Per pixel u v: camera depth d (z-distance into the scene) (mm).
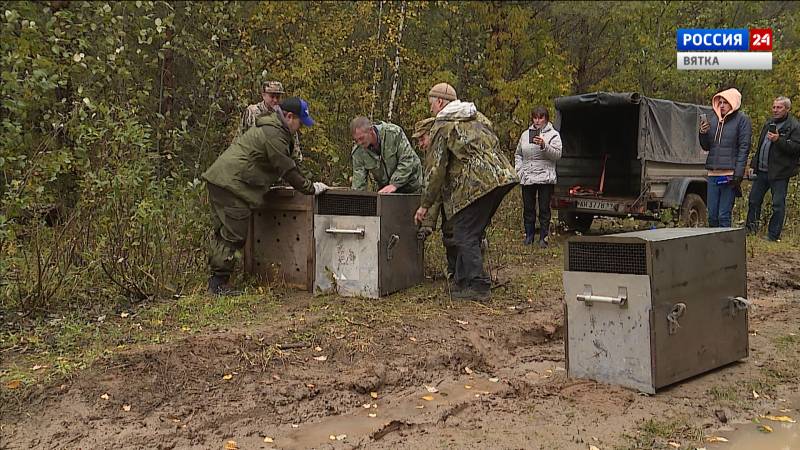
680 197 11102
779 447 4168
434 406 4762
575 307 4992
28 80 6703
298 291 7004
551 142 9891
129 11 11039
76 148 6852
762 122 18516
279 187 7059
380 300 6594
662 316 4684
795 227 11805
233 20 13344
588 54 19547
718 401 4746
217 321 5957
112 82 9234
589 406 4602
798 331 6418
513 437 4246
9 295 6215
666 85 19828
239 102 11672
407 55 15383
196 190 7555
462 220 6684
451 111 6445
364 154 7184
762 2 21750
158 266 6844
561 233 11727
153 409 4484
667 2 19969
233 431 4312
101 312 6203
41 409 4371
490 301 6809
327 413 4609
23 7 8281
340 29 14430
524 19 16406
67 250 6578
